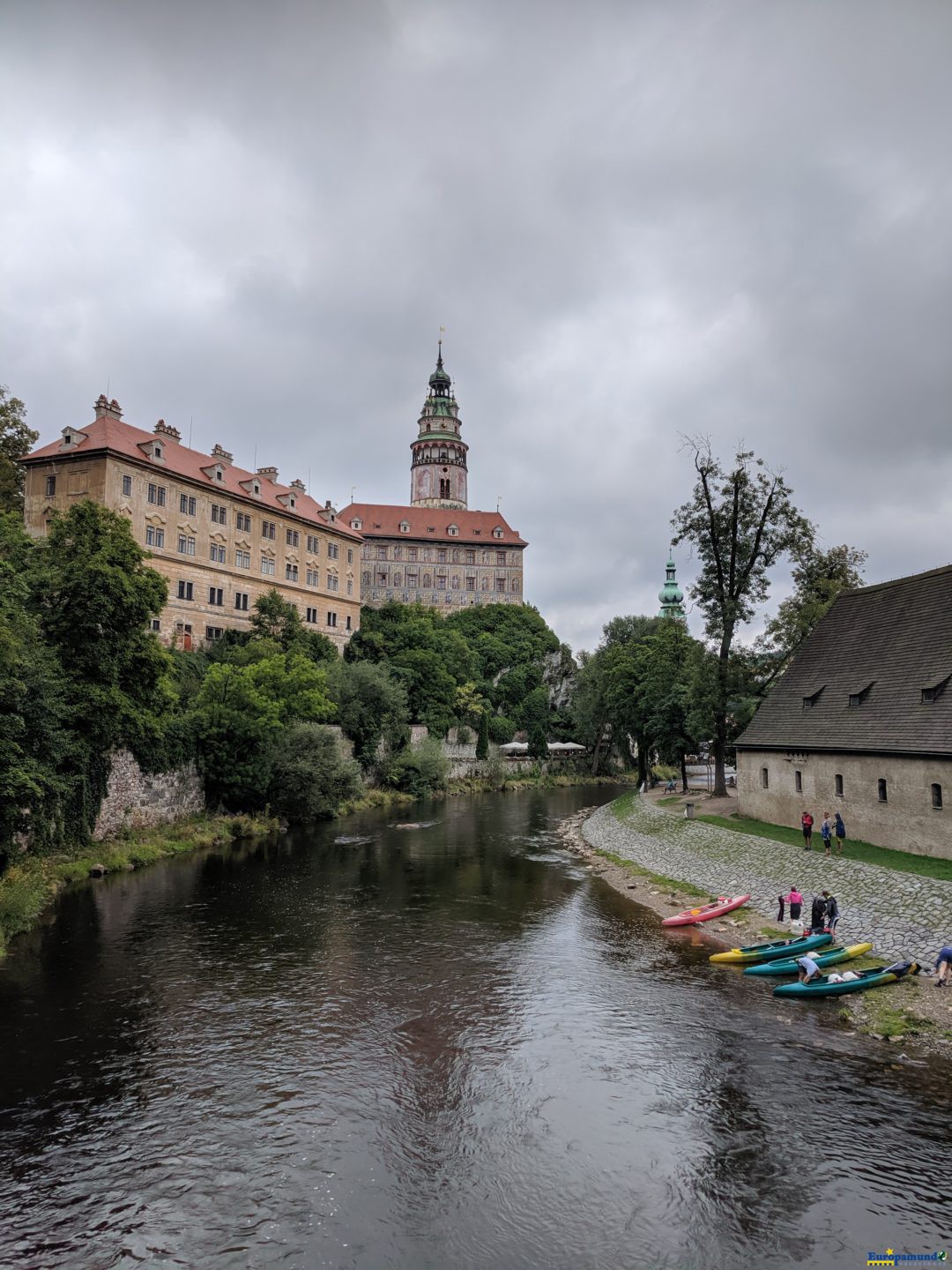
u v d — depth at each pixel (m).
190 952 25.02
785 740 37.69
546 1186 13.07
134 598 37.66
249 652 62.00
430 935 27.05
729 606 46.94
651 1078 16.61
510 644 128.88
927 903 24.00
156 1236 11.91
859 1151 13.80
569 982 22.28
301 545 87.38
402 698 77.31
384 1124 14.99
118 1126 14.85
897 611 36.47
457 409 173.38
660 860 38.16
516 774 99.31
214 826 46.94
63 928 27.66
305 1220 12.27
